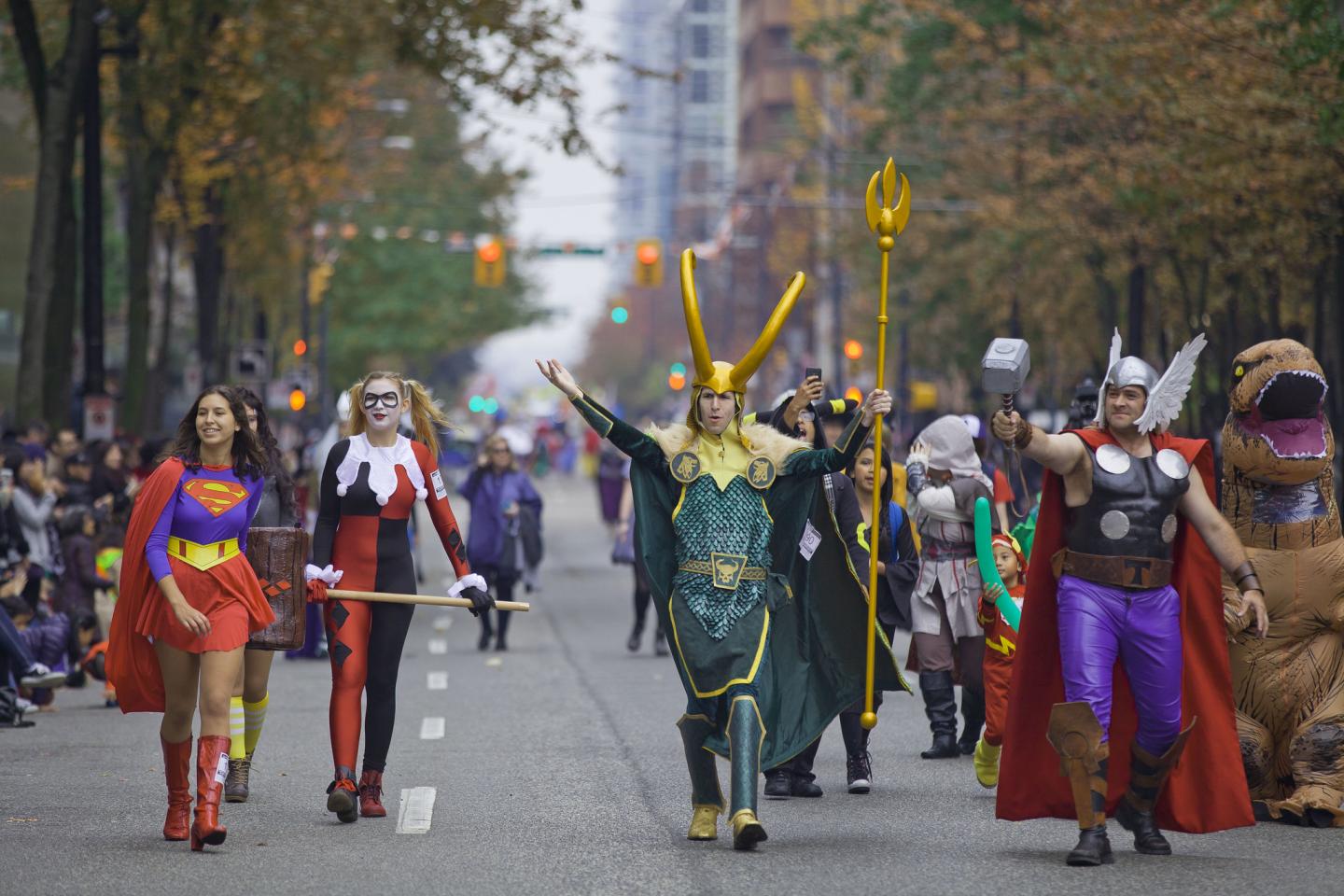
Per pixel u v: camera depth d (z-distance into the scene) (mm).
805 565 21828
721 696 21031
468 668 42812
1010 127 78000
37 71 60562
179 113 69750
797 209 159750
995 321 95250
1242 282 63562
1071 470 20328
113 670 21469
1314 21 42969
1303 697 23375
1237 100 47844
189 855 20750
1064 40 61281
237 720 24672
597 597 65875
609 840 21625
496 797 24766
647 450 21281
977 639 28297
